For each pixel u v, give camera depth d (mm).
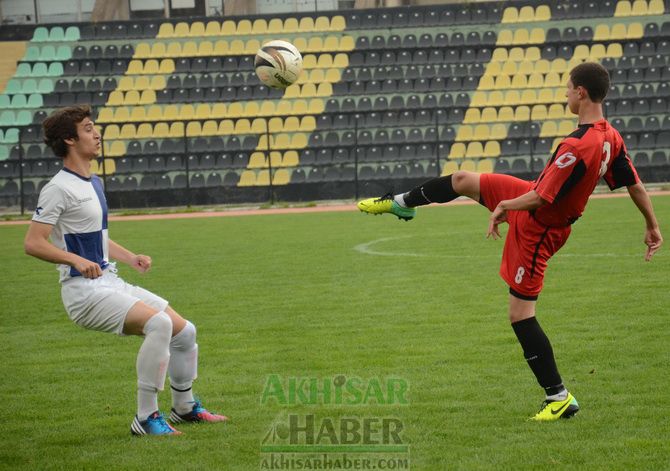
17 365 27953
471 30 126500
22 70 123938
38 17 135375
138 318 19750
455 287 40094
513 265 20500
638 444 18406
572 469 16984
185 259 54750
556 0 127188
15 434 20562
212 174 109188
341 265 49094
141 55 126125
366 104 116562
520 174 107688
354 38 126375
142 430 20125
